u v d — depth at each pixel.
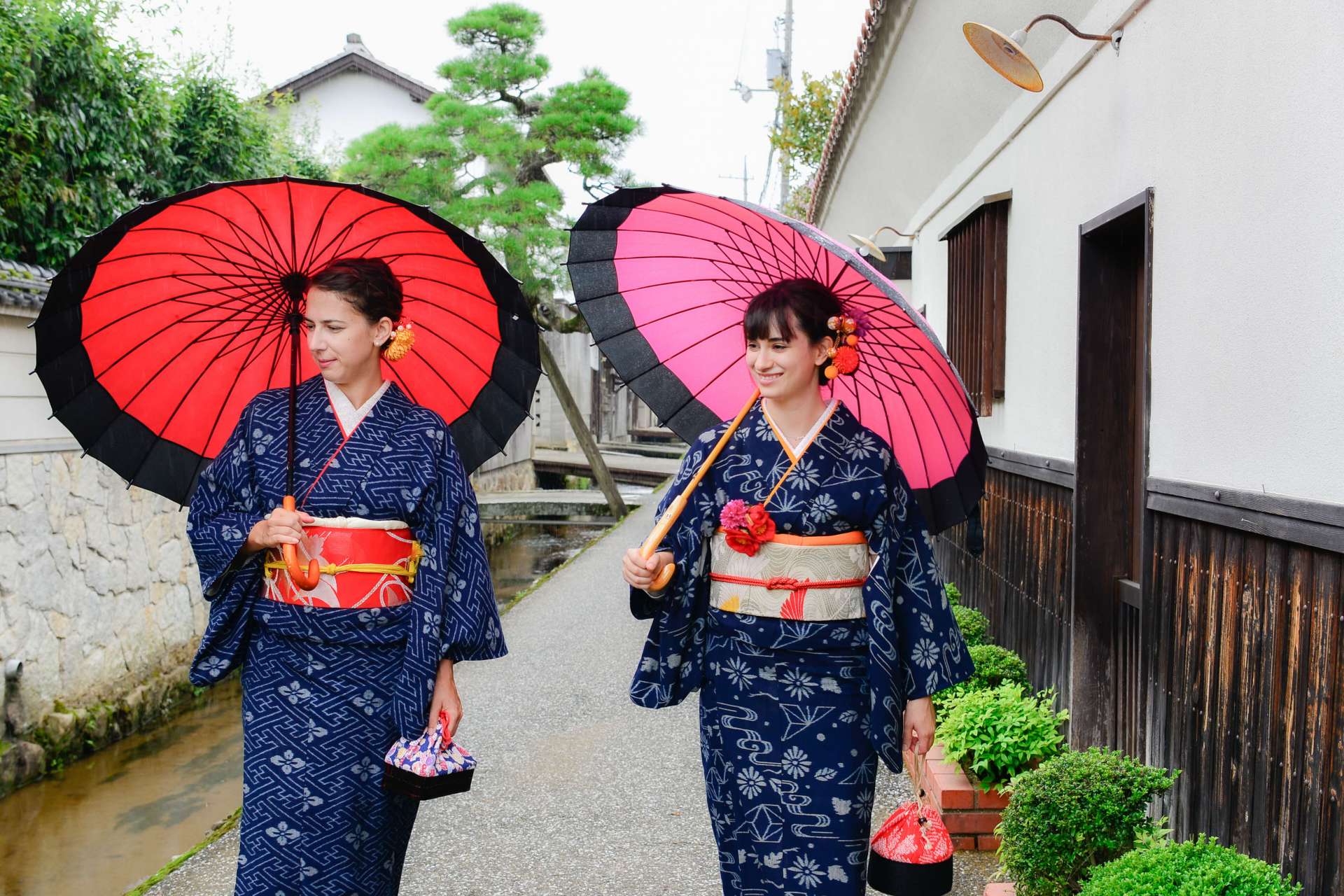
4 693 5.98
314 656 2.28
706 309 2.75
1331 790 2.34
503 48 16.70
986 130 5.86
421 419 2.41
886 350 2.55
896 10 6.34
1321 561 2.40
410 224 2.45
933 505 2.82
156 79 8.19
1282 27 2.56
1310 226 2.43
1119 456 4.10
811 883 2.28
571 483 26.75
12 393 6.11
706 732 2.41
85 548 6.77
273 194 2.35
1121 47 3.70
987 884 3.38
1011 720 3.71
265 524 2.25
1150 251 3.43
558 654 7.25
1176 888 2.40
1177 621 3.21
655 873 3.58
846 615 2.29
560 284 16.27
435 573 2.31
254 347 2.69
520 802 4.29
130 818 5.57
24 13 6.58
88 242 2.32
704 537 2.38
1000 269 5.52
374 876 2.36
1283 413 2.57
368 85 26.50
